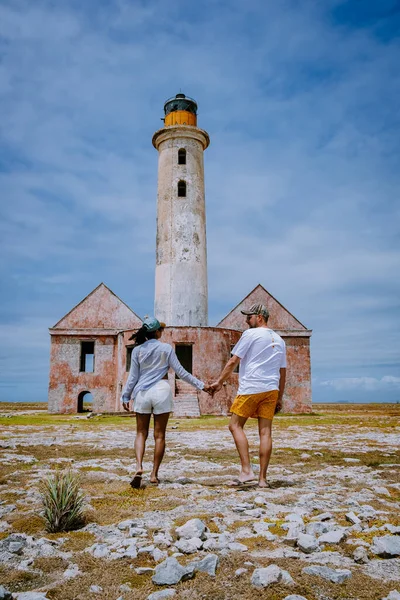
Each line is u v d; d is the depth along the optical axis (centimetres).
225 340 2767
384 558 327
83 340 3172
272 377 573
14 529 400
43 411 3509
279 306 3297
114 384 3125
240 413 576
